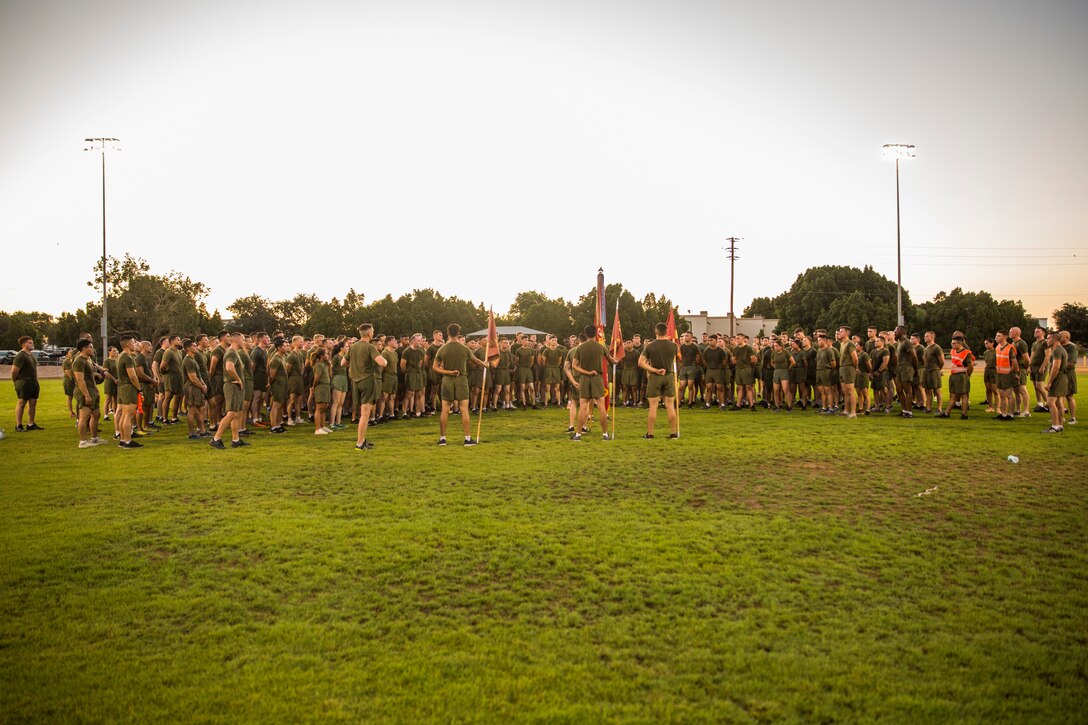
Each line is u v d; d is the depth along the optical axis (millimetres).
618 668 4164
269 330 102938
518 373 20594
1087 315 89500
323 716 3668
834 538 6766
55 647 4480
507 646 4461
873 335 19125
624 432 14789
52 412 20266
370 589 5441
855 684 3959
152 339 59906
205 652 4395
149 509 7883
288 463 10883
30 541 6637
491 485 9219
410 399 18219
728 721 3605
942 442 12859
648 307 75188
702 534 6906
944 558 6152
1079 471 10023
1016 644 4457
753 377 19547
